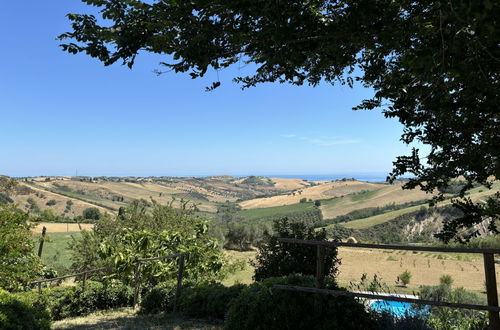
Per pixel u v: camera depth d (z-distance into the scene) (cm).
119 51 265
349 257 3002
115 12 257
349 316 388
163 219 1286
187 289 712
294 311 399
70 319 737
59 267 1667
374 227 7650
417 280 1909
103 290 886
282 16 213
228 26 244
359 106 347
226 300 616
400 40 221
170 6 238
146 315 720
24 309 438
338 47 261
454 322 432
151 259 823
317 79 365
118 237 1095
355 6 212
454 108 270
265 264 769
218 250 1216
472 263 2597
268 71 341
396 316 412
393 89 308
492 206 279
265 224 4466
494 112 240
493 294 304
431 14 207
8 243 720
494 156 272
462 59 183
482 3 132
